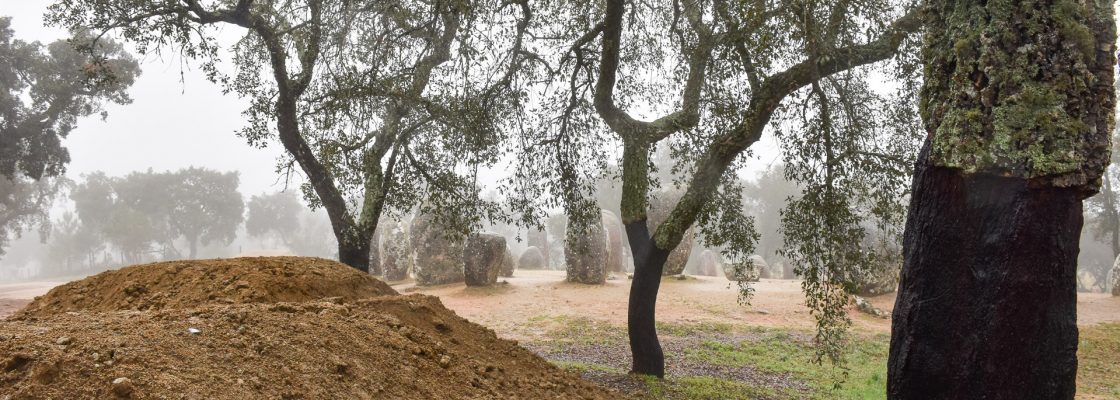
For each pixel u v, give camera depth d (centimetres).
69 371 348
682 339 1603
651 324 1054
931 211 415
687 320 1822
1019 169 376
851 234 873
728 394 970
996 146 381
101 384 344
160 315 488
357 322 573
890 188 846
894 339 439
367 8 966
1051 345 380
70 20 1114
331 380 445
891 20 855
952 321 398
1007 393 381
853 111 880
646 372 1052
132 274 682
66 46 2909
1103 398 1187
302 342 479
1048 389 380
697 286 2428
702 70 1001
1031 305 377
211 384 379
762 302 2102
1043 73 382
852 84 925
